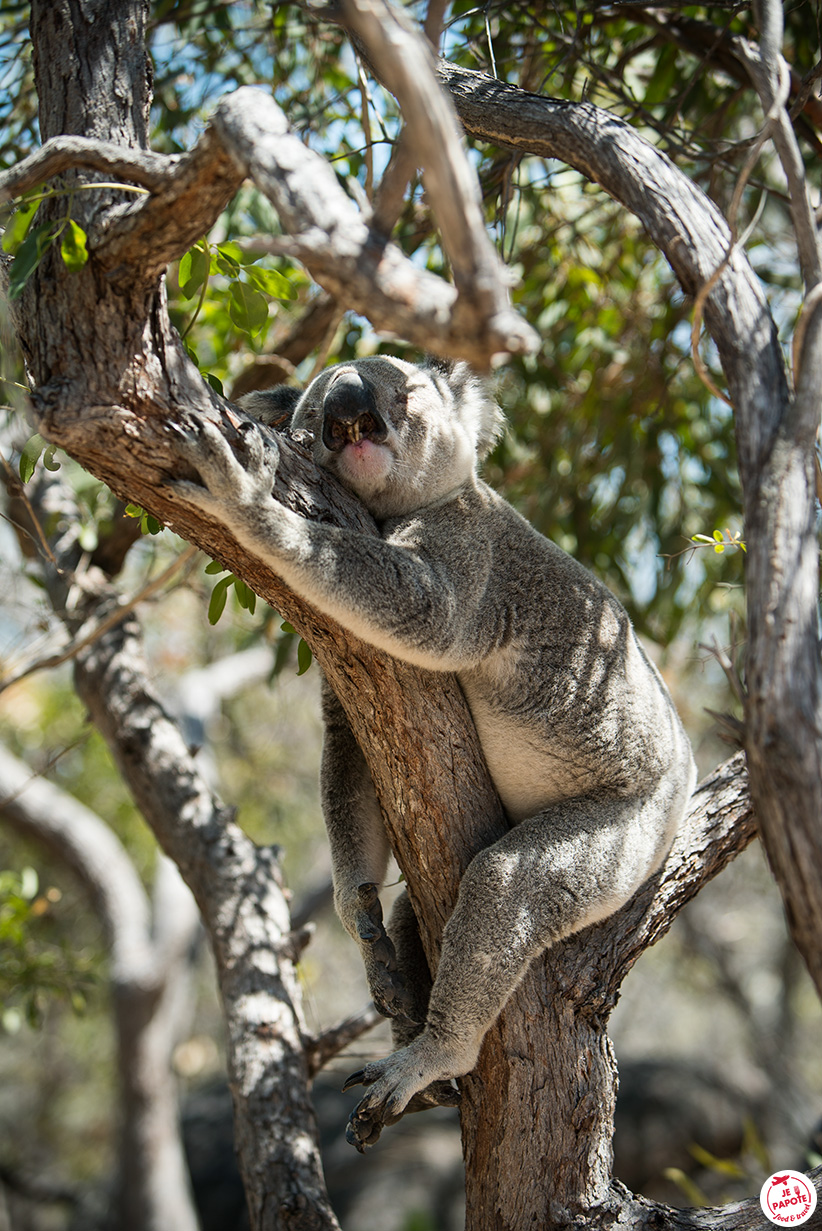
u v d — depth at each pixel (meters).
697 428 9.78
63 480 8.55
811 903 2.76
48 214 3.83
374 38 2.32
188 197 3.24
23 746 14.58
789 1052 18.84
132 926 11.88
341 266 2.60
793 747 2.78
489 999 4.56
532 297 9.42
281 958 6.79
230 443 3.90
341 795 5.65
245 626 11.04
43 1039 20.48
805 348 3.06
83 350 3.60
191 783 7.49
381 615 4.30
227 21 7.86
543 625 5.32
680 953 20.59
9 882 8.60
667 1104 15.06
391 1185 13.76
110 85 3.93
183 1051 18.17
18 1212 17.64
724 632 10.98
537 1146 4.58
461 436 5.41
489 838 4.85
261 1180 5.78
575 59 6.50
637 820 5.17
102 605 7.89
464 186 2.33
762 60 3.37
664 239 3.54
